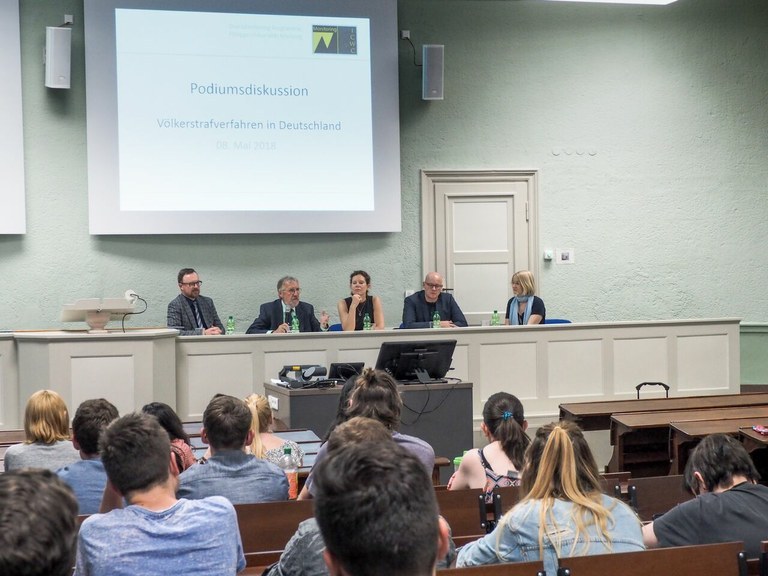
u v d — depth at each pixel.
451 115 8.92
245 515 2.61
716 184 9.41
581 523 2.19
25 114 7.98
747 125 9.48
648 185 9.29
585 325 7.47
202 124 8.22
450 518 2.89
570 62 9.14
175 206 8.17
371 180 8.57
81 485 2.93
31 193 8.00
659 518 2.64
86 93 7.99
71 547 1.05
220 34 8.24
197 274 8.18
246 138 8.31
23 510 1.01
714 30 9.40
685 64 9.35
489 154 9.00
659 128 9.30
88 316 6.29
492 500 2.95
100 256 8.14
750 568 2.20
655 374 7.66
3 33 7.81
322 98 8.46
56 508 1.04
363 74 8.53
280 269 8.54
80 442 3.00
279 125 8.38
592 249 9.19
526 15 9.05
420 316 7.86
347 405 3.51
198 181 8.22
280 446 3.89
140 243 8.23
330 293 8.65
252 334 7.10
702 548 2.06
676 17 9.32
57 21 8.02
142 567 1.91
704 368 7.79
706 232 9.40
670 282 9.33
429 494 1.06
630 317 9.26
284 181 8.40
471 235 9.01
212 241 8.39
